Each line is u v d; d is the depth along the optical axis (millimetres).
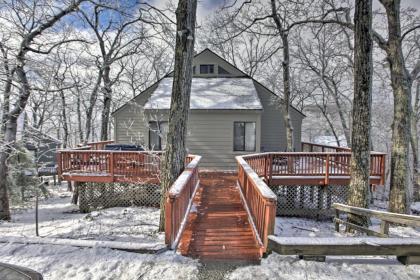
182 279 3586
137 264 3883
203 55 16641
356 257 4082
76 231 7336
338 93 21797
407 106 8773
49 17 9742
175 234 4676
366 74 6980
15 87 9852
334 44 20141
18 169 10492
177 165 6508
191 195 7082
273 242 4078
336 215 7266
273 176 10023
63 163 10078
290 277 3611
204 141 13227
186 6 6258
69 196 16438
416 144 17438
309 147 15938
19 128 10594
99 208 10594
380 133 24672
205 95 14188
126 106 14055
